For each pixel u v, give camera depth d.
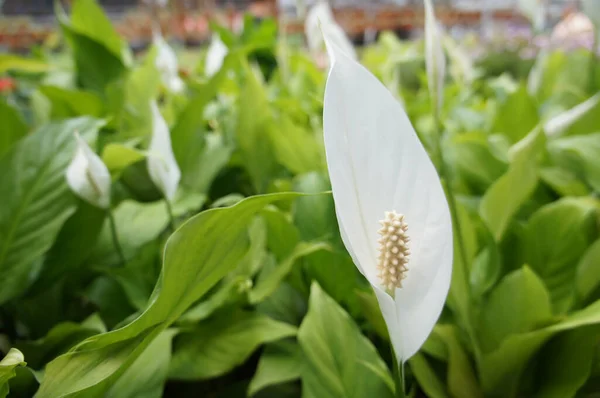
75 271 0.44
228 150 0.57
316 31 0.88
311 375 0.32
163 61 0.84
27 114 0.91
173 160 0.37
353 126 0.24
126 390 0.31
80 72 0.80
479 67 1.45
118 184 0.48
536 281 0.35
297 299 0.43
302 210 0.43
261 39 1.18
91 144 0.42
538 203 0.56
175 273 0.26
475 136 0.64
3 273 0.39
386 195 0.25
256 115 0.55
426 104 0.84
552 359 0.35
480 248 0.47
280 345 0.38
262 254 0.41
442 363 0.38
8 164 0.41
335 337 0.33
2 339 0.42
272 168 0.57
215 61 0.84
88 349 0.27
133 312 0.41
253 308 0.41
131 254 0.44
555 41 1.31
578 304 0.38
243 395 0.38
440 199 0.24
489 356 0.34
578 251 0.42
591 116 0.63
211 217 0.25
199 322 0.38
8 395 0.32
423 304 0.25
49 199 0.40
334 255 0.39
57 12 0.77
